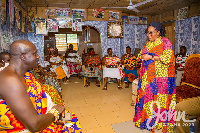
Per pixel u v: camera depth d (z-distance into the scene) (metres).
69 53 6.86
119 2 5.26
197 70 3.08
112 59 5.29
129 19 7.02
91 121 3.05
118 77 5.27
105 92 4.94
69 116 1.58
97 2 5.25
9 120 1.11
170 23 6.73
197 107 2.06
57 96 2.74
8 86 1.00
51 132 1.38
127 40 7.15
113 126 2.84
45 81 3.56
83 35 9.30
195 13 5.53
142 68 2.75
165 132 2.55
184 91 2.94
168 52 2.47
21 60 1.15
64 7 5.84
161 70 2.53
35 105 1.23
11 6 3.39
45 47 8.84
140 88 2.73
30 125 1.04
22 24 4.42
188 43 5.91
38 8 5.68
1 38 2.87
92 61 5.56
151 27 2.54
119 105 3.84
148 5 5.70
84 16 6.07
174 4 5.62
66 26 5.97
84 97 4.47
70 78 7.12
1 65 2.44
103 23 6.41
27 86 1.19
